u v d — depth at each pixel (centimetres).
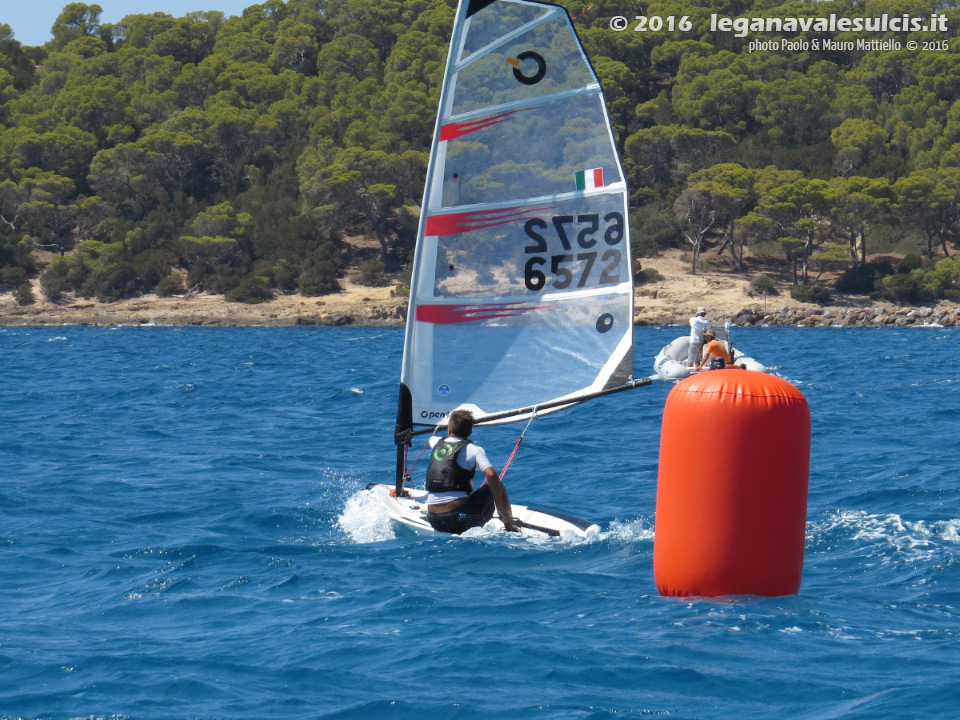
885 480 3472
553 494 3438
